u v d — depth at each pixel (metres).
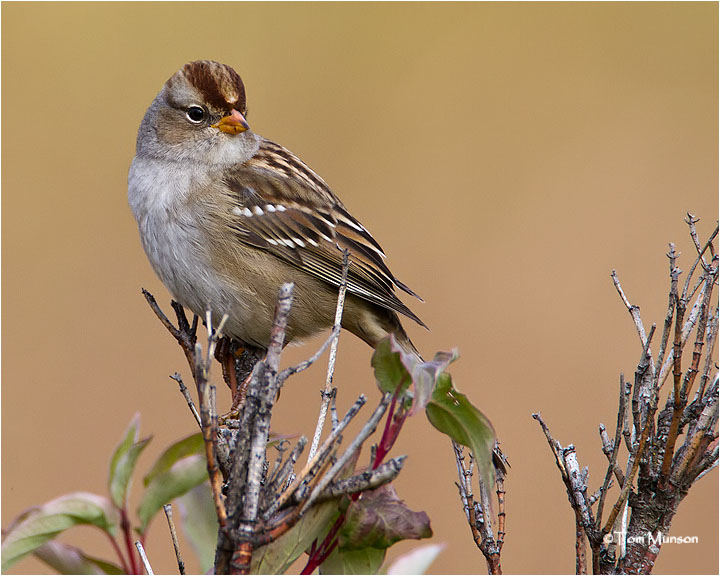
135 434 4.09
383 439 4.36
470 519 5.85
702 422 5.69
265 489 4.38
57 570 4.11
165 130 9.08
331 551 4.45
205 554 4.66
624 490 5.61
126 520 4.07
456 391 4.39
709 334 5.72
